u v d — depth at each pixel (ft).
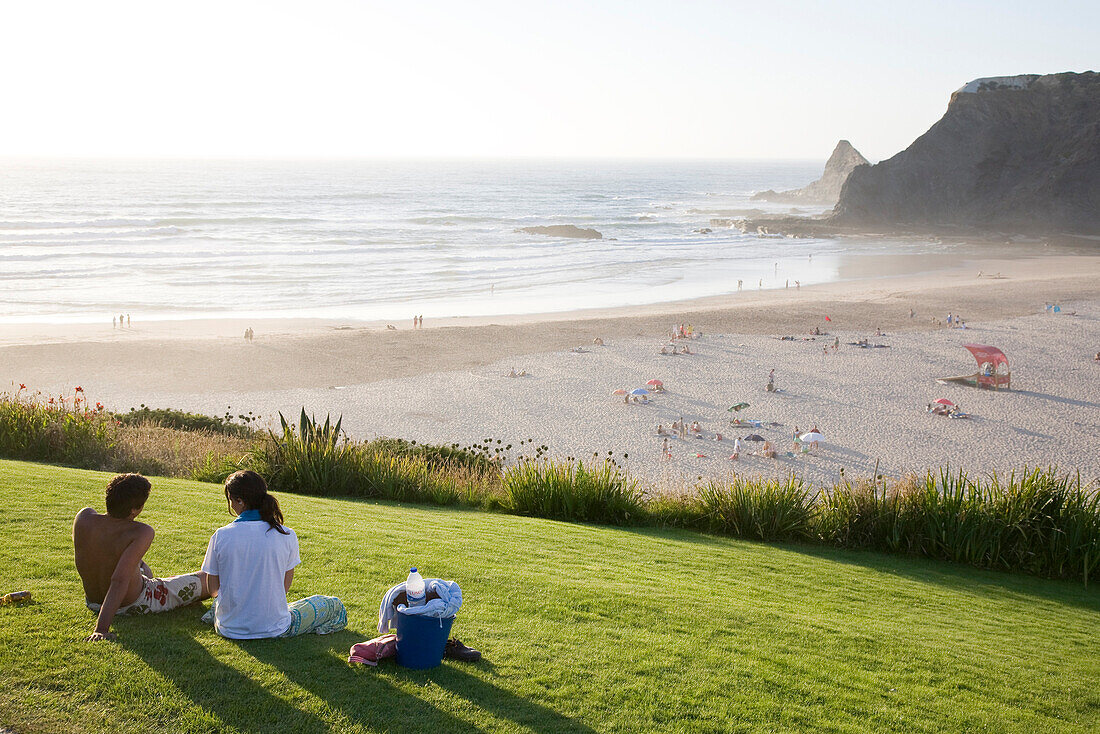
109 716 12.35
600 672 16.03
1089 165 406.00
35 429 43.21
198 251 268.21
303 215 420.77
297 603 16.42
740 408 111.45
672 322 173.99
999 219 415.64
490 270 254.68
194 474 41.29
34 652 14.01
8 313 167.12
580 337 157.89
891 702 16.52
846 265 289.33
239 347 139.54
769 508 39.96
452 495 42.93
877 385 126.52
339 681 14.26
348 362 133.59
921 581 32.22
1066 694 18.61
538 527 34.27
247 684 13.78
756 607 22.97
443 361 136.87
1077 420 107.76
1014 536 37.35
